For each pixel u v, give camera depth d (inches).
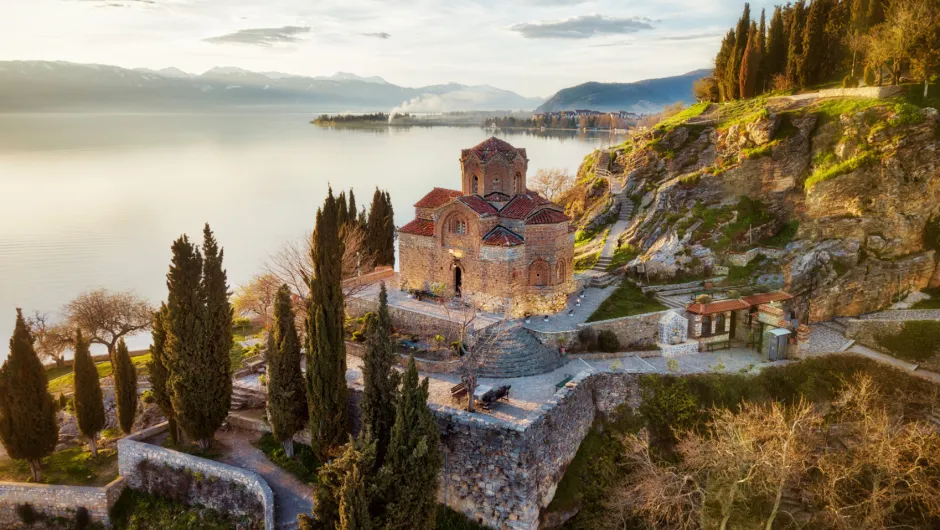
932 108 2266.2
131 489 1598.2
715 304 2010.3
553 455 1525.6
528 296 2113.7
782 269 2262.6
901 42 2501.2
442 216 2182.6
